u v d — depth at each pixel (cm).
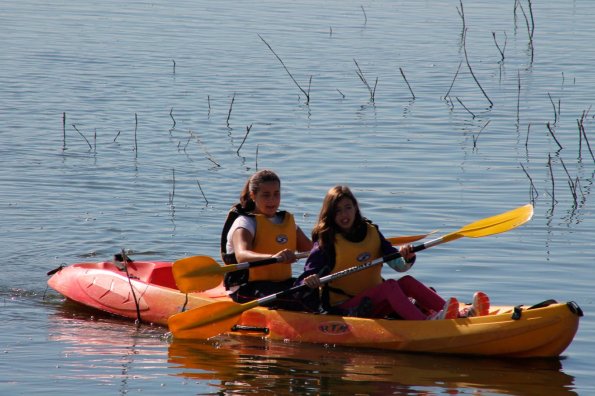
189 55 6588
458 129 4588
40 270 2753
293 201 3366
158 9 8881
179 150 4138
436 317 2142
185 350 2136
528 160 3981
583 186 3578
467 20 8525
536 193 3481
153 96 5269
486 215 3212
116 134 4397
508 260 2750
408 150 4150
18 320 2361
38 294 2583
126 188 3562
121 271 2600
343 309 2223
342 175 3725
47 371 1966
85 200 3409
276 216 2352
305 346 2166
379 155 4053
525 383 1916
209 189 3562
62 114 4775
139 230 3091
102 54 6538
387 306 2222
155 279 2553
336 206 2195
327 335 2177
